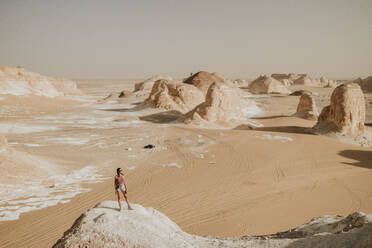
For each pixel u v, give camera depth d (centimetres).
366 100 7156
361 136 2853
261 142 2527
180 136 2928
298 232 741
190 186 1522
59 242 553
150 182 1598
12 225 1059
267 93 9769
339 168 1811
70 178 1655
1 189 1356
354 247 490
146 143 2655
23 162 1655
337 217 802
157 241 566
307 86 13562
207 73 7556
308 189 1449
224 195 1387
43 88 6925
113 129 3403
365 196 1355
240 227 1056
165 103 5006
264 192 1416
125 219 611
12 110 4669
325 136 2895
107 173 1775
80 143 2639
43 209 1209
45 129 3328
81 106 5938
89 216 611
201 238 724
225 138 2725
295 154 2139
